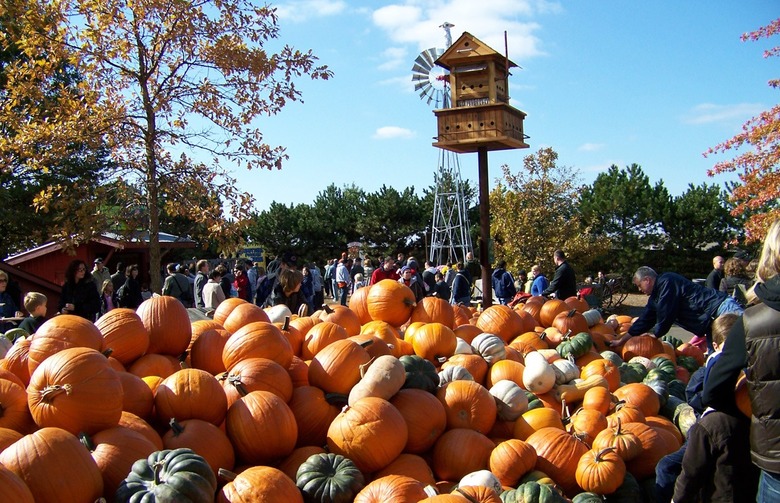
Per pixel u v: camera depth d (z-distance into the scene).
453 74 9.53
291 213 44.22
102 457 3.21
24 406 3.47
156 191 11.03
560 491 4.12
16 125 10.46
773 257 3.10
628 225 30.11
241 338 4.53
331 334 5.16
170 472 3.02
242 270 16.42
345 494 3.52
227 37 10.77
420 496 3.45
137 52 10.78
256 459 3.82
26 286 15.19
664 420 5.25
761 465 3.04
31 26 10.23
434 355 5.57
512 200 26.64
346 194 47.25
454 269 17.73
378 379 4.29
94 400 3.34
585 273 29.83
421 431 4.30
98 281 13.12
